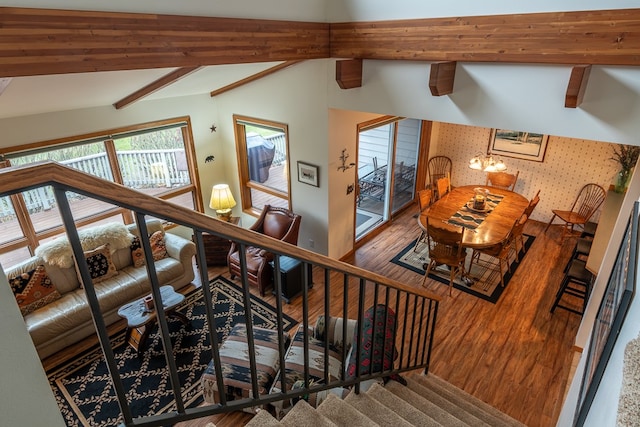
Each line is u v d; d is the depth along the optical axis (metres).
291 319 4.26
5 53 1.86
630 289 1.24
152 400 3.21
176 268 4.54
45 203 4.36
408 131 6.53
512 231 4.59
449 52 3.03
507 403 3.25
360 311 1.87
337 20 3.59
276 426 1.51
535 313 4.30
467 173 7.25
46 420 0.72
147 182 5.16
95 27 2.13
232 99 5.29
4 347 0.63
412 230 6.35
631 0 2.25
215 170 5.86
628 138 2.53
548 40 2.58
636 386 0.80
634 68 2.39
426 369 3.17
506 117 2.97
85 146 4.45
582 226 6.19
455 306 4.44
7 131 3.72
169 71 3.63
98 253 4.15
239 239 1.13
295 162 4.90
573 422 1.57
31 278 3.76
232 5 2.79
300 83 4.39
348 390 2.36
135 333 3.71
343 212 5.11
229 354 3.07
